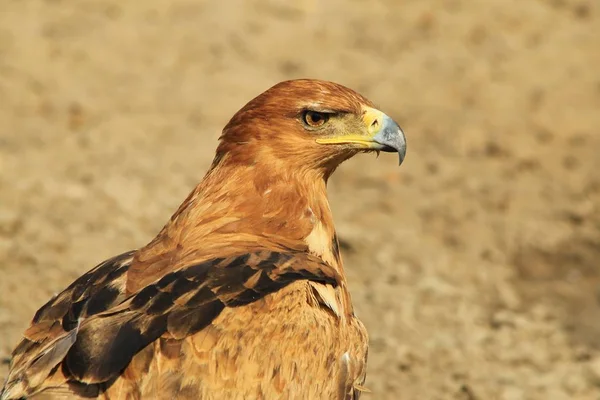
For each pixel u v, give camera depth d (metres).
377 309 14.47
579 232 17.41
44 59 21.56
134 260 8.70
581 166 19.31
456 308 14.71
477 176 18.92
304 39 23.61
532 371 13.49
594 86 22.23
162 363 7.56
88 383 7.38
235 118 9.31
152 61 22.05
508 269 16.45
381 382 12.83
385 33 24.16
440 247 16.70
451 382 13.03
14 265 13.84
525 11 25.42
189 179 17.45
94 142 18.62
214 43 22.91
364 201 17.91
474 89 21.97
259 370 7.79
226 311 7.85
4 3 23.98
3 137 18.53
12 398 7.68
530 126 20.64
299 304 8.19
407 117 20.80
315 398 8.09
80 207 15.94
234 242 8.85
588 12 25.61
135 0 24.67
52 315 8.25
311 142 9.36
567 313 15.43
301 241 9.24
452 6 25.69
